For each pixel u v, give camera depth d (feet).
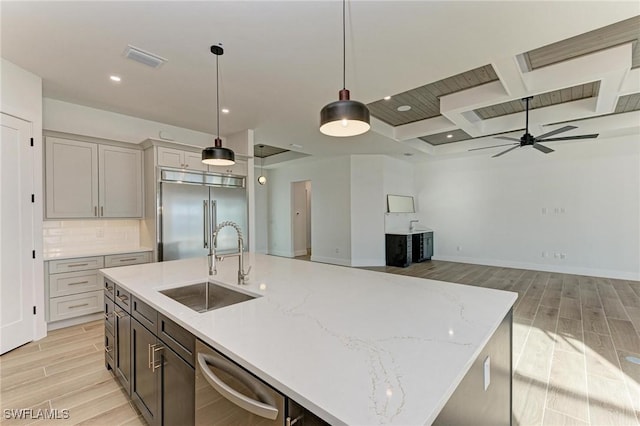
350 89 10.85
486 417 3.83
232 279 6.66
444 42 7.95
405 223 26.30
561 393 6.98
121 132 13.41
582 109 14.24
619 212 18.54
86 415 6.26
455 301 5.00
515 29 7.36
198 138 16.31
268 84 10.46
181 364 4.38
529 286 16.72
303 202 29.96
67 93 11.06
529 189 21.76
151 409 5.36
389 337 3.59
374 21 7.07
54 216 11.00
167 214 12.96
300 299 5.15
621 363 8.25
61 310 10.78
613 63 9.55
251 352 3.22
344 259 23.88
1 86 8.68
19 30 7.31
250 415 3.10
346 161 23.77
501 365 4.55
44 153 10.81
